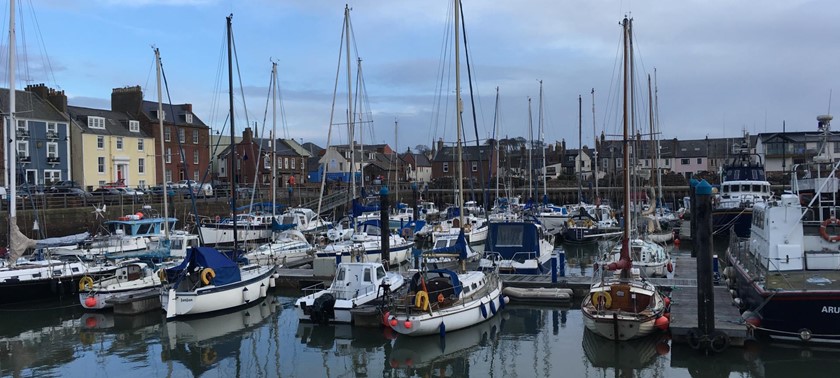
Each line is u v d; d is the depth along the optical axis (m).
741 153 41.69
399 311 18.05
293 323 20.84
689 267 26.75
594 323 16.95
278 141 84.06
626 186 18.89
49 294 23.27
